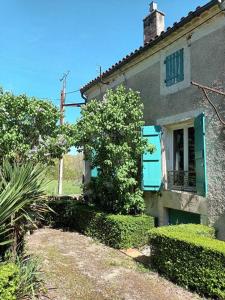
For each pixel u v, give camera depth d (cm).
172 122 899
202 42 804
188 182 867
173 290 594
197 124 800
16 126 1009
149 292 583
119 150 888
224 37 738
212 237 717
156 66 988
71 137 1048
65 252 835
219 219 725
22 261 568
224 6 727
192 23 818
